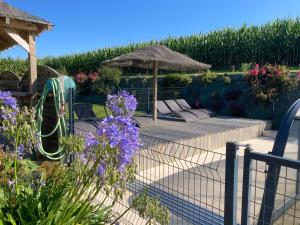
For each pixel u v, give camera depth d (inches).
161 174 175.8
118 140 66.0
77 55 893.8
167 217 86.0
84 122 298.0
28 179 103.9
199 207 112.4
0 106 83.0
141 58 303.0
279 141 108.6
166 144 191.2
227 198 83.4
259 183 150.6
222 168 212.4
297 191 121.1
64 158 105.8
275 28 584.1
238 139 318.3
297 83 390.3
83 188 78.7
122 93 73.9
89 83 653.9
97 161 69.8
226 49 641.6
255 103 423.5
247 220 78.7
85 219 85.6
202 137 264.1
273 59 584.7
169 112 388.8
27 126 87.3
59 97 184.2
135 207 89.0
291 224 107.3
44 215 81.0
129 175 74.7
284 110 396.8
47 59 979.3
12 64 839.1
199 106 479.2
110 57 816.3
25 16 216.5
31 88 225.6
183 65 336.8
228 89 455.5
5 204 86.9
